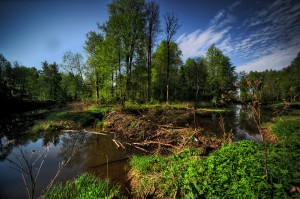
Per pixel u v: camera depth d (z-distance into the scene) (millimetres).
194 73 54469
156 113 20000
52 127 17578
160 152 10898
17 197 6762
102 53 24922
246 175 5219
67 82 47281
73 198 5840
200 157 7727
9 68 48875
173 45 35938
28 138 15211
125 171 8812
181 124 18922
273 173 5207
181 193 5492
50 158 10672
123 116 18062
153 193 5922
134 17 25125
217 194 4758
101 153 11398
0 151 12141
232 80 46344
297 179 4789
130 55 25734
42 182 7836
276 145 7980
